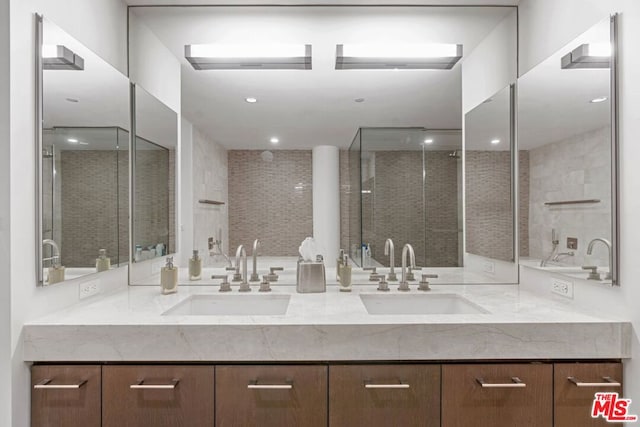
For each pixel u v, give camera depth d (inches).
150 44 77.2
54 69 53.6
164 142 78.3
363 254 79.1
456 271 78.4
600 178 52.6
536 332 48.3
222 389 48.2
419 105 79.2
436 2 75.4
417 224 79.2
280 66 79.0
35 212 50.3
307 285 70.4
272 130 79.5
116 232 71.4
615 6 50.3
